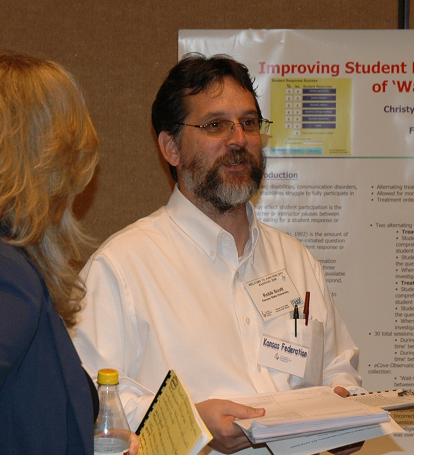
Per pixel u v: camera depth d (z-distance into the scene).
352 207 2.72
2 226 1.20
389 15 2.87
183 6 2.85
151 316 1.87
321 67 2.70
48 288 1.26
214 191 1.95
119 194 2.90
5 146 1.17
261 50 2.70
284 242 2.19
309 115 2.71
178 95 2.02
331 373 2.07
